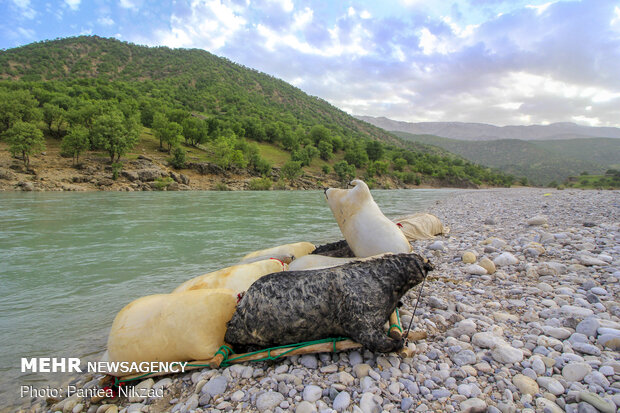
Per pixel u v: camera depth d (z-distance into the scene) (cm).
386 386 329
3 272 866
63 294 708
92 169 5694
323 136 14812
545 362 345
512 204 2472
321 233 1448
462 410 287
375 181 11256
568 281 579
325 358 388
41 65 19012
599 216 1318
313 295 395
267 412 310
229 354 405
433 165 16638
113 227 1633
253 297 403
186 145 9556
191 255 1043
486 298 540
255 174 8319
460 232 1228
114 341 391
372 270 417
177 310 398
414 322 460
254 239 1307
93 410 364
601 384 302
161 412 339
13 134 5378
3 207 2523
